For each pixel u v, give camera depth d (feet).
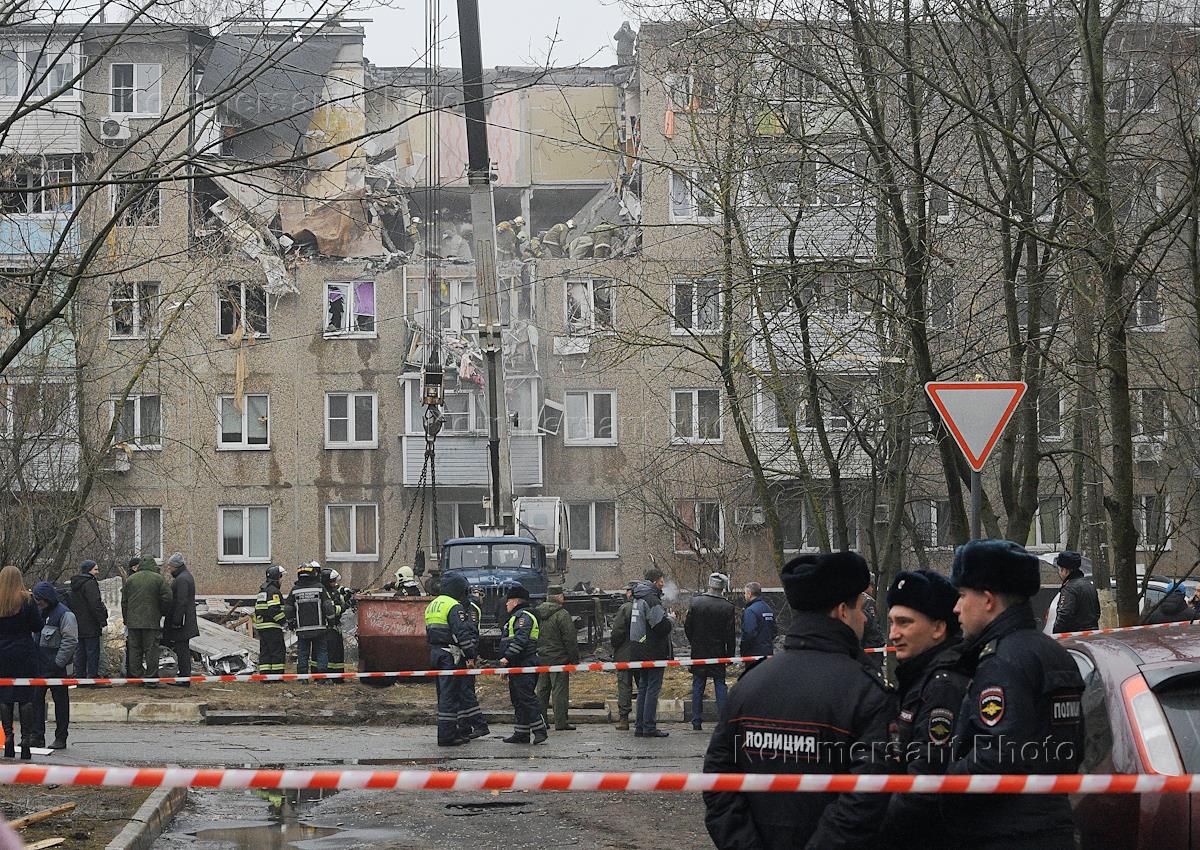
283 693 91.66
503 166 201.77
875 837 18.13
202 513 186.29
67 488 114.93
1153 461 161.27
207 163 41.34
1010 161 62.18
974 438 50.60
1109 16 54.80
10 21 42.93
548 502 152.76
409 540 189.16
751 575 181.16
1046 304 76.18
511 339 189.06
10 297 58.54
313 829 45.37
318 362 189.06
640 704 73.51
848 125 72.08
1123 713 25.62
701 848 41.88
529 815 48.08
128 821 43.16
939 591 20.21
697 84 81.00
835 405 92.53
